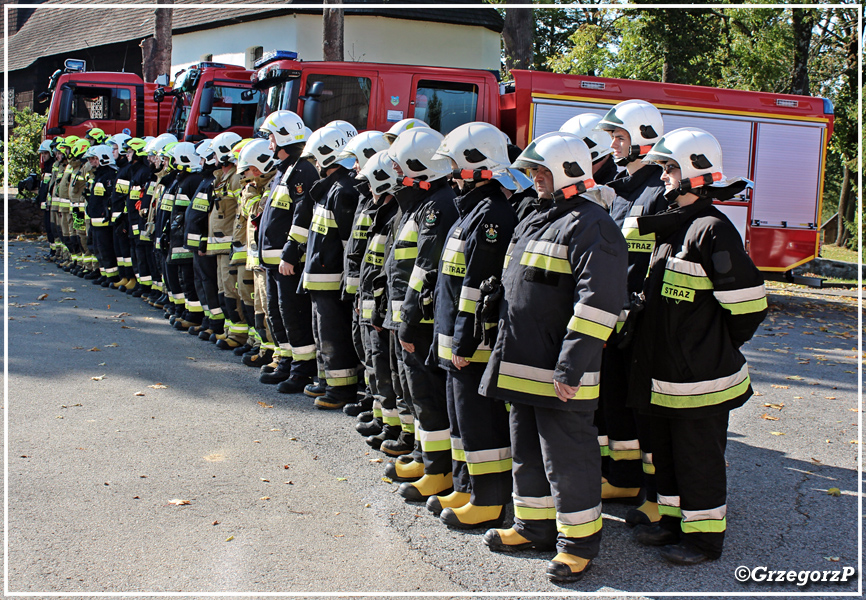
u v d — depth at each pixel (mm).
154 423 5277
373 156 4680
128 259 10578
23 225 17875
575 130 4551
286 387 6156
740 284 3348
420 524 3924
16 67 30953
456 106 11039
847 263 16953
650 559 3625
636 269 4035
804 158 12023
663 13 19547
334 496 4223
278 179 6203
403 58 20781
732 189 3486
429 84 10930
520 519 3611
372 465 4695
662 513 3711
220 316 7836
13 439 4871
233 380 6445
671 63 20125
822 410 6227
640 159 4125
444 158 4082
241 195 6996
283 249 5965
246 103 13281
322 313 5609
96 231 10797
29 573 3281
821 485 4594
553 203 3389
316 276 5539
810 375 7488
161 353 7273
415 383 4188
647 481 3951
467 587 3307
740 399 3504
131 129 15648
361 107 10750
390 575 3385
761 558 3646
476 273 3615
